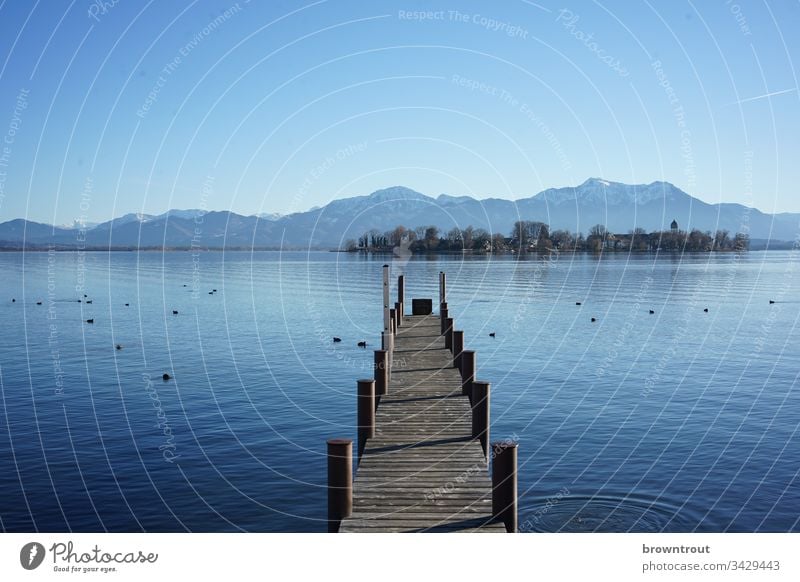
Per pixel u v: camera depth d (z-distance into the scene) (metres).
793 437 20.70
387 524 9.64
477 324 46.97
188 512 15.43
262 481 17.17
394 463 11.92
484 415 13.41
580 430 21.56
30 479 17.23
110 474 17.58
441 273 31.55
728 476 17.45
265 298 65.38
